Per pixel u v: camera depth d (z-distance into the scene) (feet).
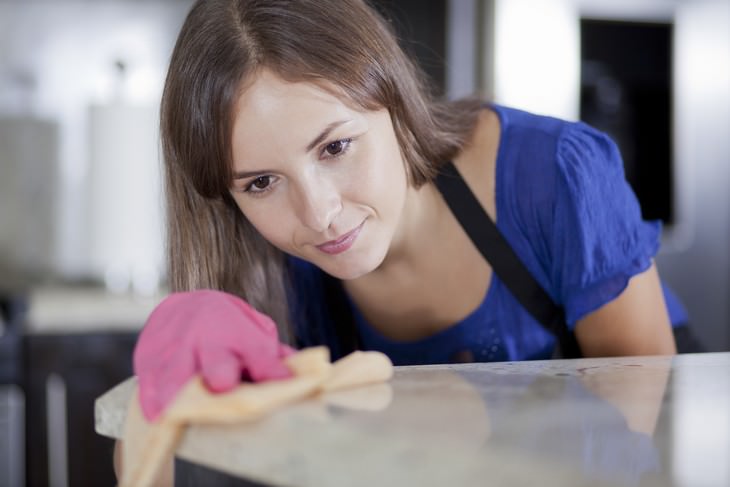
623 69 7.56
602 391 2.12
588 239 3.21
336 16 2.75
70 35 7.55
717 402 2.02
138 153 6.91
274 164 2.67
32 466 6.17
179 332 2.11
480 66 7.67
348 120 2.66
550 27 7.41
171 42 7.79
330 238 2.78
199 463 1.89
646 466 1.60
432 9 7.63
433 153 3.28
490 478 1.54
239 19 2.68
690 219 7.77
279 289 3.60
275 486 1.74
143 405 1.96
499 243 3.39
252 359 2.10
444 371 2.37
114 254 6.94
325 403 1.99
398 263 3.51
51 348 6.19
